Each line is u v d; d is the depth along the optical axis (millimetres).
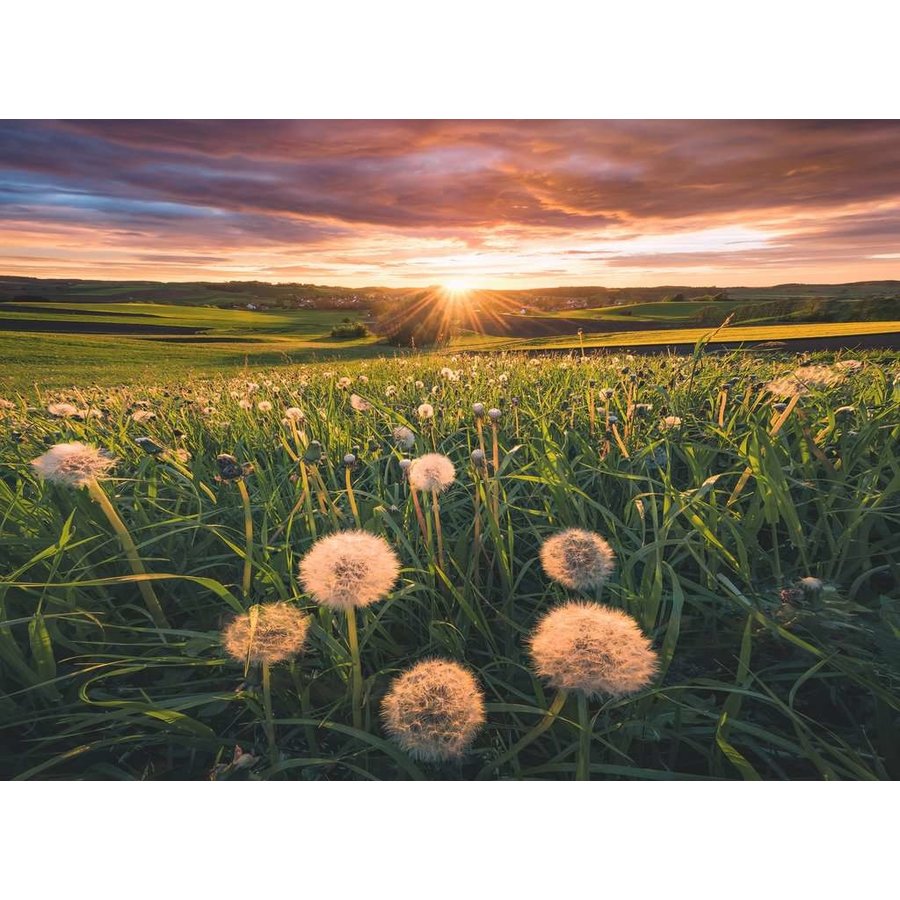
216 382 7422
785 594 1596
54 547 1700
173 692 1764
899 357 5359
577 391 4312
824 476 2545
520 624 1925
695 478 2268
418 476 1761
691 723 1569
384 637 1846
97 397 5887
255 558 2023
